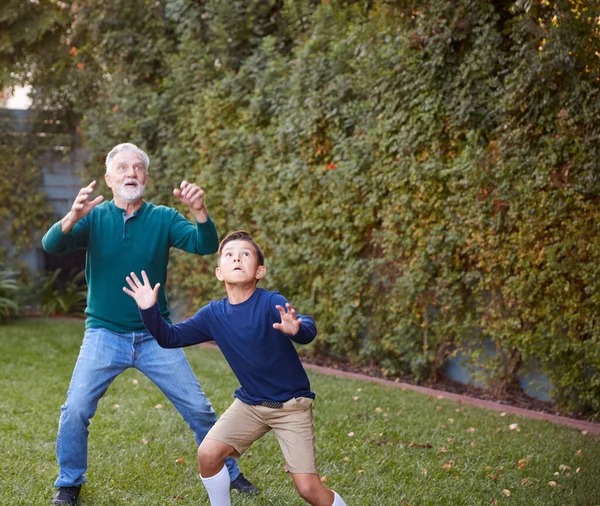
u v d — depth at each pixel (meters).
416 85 6.52
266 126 8.37
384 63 6.72
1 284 10.36
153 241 3.61
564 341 5.74
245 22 8.70
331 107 7.35
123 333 3.56
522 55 5.71
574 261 5.57
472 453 4.50
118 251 3.55
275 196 8.09
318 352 8.00
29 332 9.09
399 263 6.89
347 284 7.27
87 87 10.73
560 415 5.94
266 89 8.08
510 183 5.90
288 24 8.58
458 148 6.38
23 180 11.06
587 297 5.66
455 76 6.28
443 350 6.87
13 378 6.43
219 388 6.26
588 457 4.52
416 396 6.29
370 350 7.31
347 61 7.27
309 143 7.65
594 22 5.20
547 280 5.86
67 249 3.51
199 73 9.03
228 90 8.70
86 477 3.86
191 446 4.53
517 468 4.25
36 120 11.05
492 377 6.42
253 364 2.98
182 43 9.28
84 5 9.95
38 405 5.43
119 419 5.07
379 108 6.89
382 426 5.10
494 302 6.25
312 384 6.57
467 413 5.67
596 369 5.68
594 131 5.37
